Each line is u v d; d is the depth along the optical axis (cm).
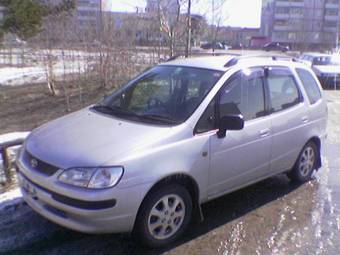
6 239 387
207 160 405
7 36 2395
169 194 382
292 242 408
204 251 384
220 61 488
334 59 2011
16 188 493
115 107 457
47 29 1431
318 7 9169
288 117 511
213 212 467
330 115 1122
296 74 549
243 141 443
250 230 428
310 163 579
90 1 1727
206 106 414
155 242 380
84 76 1450
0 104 1192
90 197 333
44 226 414
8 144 498
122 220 348
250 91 468
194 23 1547
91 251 375
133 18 1484
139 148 358
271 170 500
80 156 350
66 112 1087
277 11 9500
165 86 461
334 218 465
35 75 1706
